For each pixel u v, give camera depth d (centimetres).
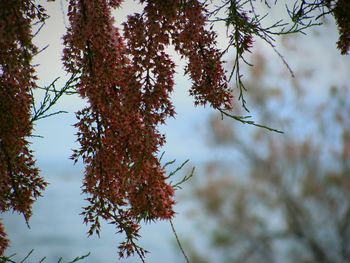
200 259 641
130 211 157
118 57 157
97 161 157
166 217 157
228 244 685
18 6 154
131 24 156
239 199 716
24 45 154
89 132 157
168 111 156
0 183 156
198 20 159
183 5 158
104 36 156
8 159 156
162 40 157
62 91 158
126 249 157
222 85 160
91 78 157
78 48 156
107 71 156
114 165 156
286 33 162
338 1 164
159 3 157
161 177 157
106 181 157
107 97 157
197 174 702
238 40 162
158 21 157
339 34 165
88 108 157
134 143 156
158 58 156
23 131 157
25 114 157
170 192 158
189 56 160
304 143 729
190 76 160
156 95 155
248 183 730
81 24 156
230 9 162
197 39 159
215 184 697
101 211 157
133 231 157
